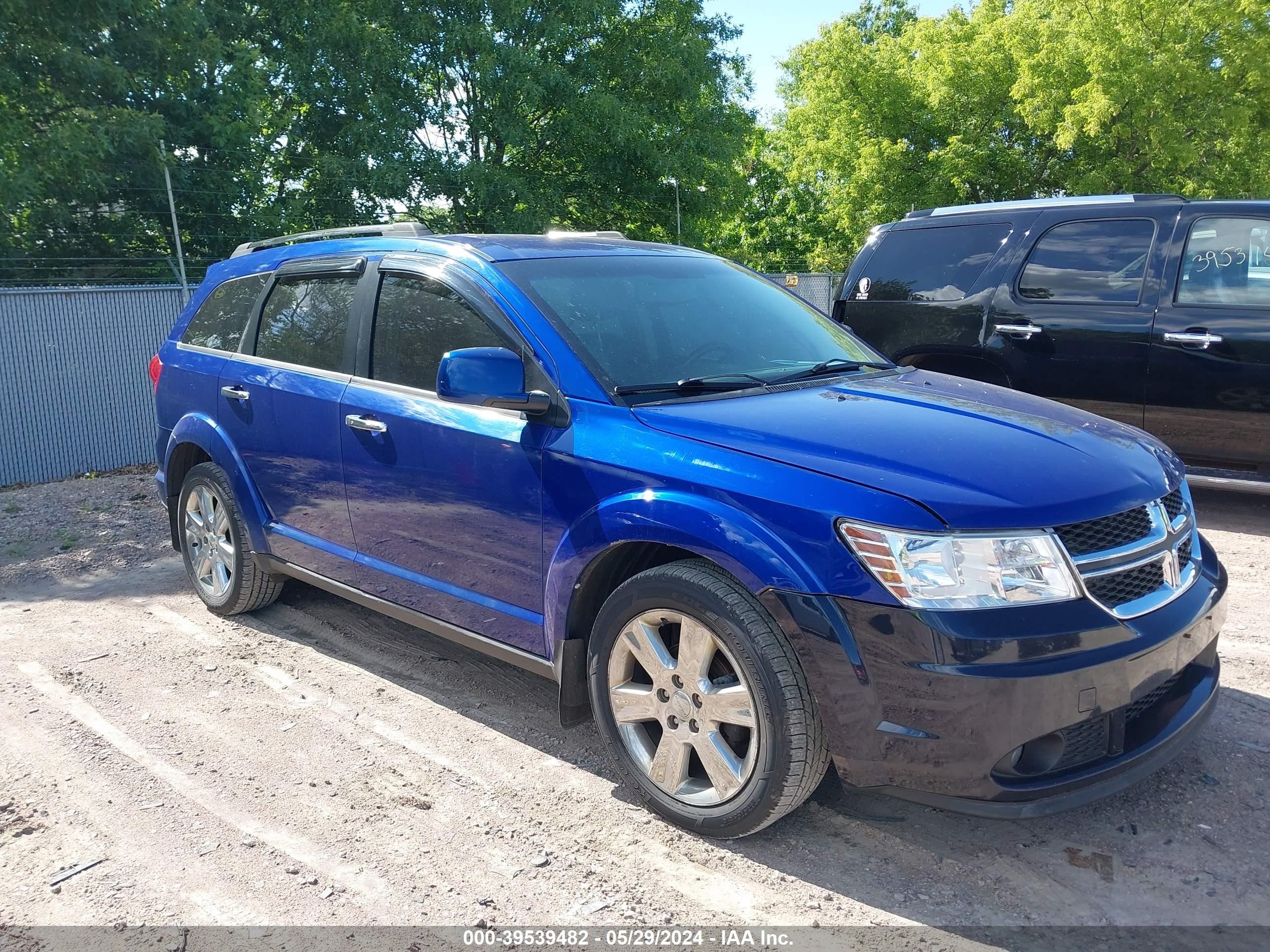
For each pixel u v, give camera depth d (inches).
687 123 957.8
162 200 598.5
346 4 784.3
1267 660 159.9
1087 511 103.4
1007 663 95.8
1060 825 117.0
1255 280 228.8
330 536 165.3
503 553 133.9
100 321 399.2
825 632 100.4
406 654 175.9
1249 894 103.0
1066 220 258.4
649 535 113.3
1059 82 983.6
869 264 295.4
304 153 776.9
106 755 139.8
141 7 609.6
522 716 150.3
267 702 156.8
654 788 118.9
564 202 919.0
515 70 804.6
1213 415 234.4
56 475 390.6
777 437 112.8
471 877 109.7
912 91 1152.2
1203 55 925.2
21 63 591.8
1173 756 109.3
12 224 576.7
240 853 114.8
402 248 160.4
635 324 140.6
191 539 201.2
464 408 138.9
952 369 277.4
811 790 108.3
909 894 105.1
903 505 99.8
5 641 188.9
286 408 169.2
